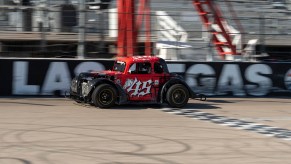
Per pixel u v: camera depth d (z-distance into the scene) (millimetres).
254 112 12766
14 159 6680
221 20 18562
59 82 14789
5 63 14391
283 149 7938
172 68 15766
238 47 18609
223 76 16219
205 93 16062
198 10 18219
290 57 19875
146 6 18000
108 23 18141
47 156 6918
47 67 14695
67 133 8836
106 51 17812
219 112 12570
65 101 13844
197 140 8547
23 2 17281
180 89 13164
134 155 7156
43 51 15781
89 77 12820
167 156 7164
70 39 17375
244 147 8031
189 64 15898
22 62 14516
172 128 9781
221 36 18297
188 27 18797
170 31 18516
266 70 16578
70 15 17375
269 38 19172
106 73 12820
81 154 7113
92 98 12477
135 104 13672
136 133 9055
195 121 10867
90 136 8602
